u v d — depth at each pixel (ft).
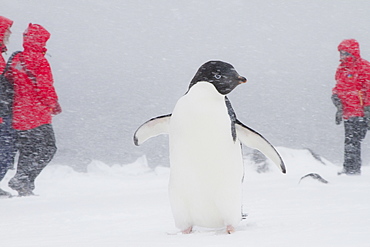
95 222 41.06
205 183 31.27
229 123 31.53
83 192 79.87
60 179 103.19
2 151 75.77
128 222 39.88
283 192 62.18
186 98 31.63
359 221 30.42
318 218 33.86
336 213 36.86
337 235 24.63
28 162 76.33
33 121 76.18
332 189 63.67
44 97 76.43
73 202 61.57
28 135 76.13
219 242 24.75
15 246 28.07
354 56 93.97
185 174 31.42
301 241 23.38
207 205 31.78
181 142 31.19
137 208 50.96
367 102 94.38
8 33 77.15
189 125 30.96
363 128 94.89
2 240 31.55
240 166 32.01
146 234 31.27
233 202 31.68
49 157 78.23
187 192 31.68
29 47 76.48
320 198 52.34
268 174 105.70
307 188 66.18
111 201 60.95
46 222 42.24
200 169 31.14
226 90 31.48
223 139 31.01
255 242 23.90
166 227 35.40
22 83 75.72
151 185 91.97
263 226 31.91
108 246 25.62
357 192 58.03
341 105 95.20
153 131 35.06
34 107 76.33
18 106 76.07
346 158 95.91
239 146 32.30
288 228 29.17
